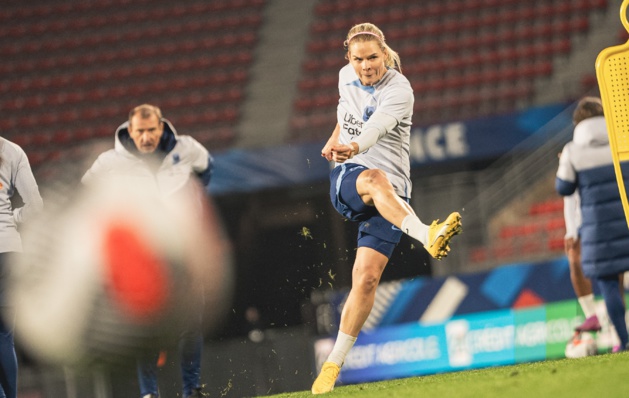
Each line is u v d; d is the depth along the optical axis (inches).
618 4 2166.6
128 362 884.0
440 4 2265.0
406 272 1562.5
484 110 2001.7
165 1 2396.7
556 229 1622.8
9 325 598.9
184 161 704.4
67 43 2321.6
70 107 2171.5
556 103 1692.9
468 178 1707.7
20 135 2114.9
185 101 2153.1
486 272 1112.8
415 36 2210.9
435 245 493.4
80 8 2393.0
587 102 758.5
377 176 530.0
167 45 2301.9
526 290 1104.8
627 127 522.0
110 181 710.5
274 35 2299.5
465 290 1112.2
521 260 1585.9
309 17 2325.3
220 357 1147.9
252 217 1705.2
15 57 2301.9
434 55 2153.1
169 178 702.5
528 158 1685.5
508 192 1683.1
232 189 1627.7
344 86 564.7
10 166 601.3
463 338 1100.5
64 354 969.5
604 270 746.2
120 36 2330.2
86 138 2100.1
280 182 1633.9
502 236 1642.5
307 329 1145.4
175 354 715.4
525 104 1990.7
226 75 2204.7
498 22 2193.7
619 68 522.3
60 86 2224.4
